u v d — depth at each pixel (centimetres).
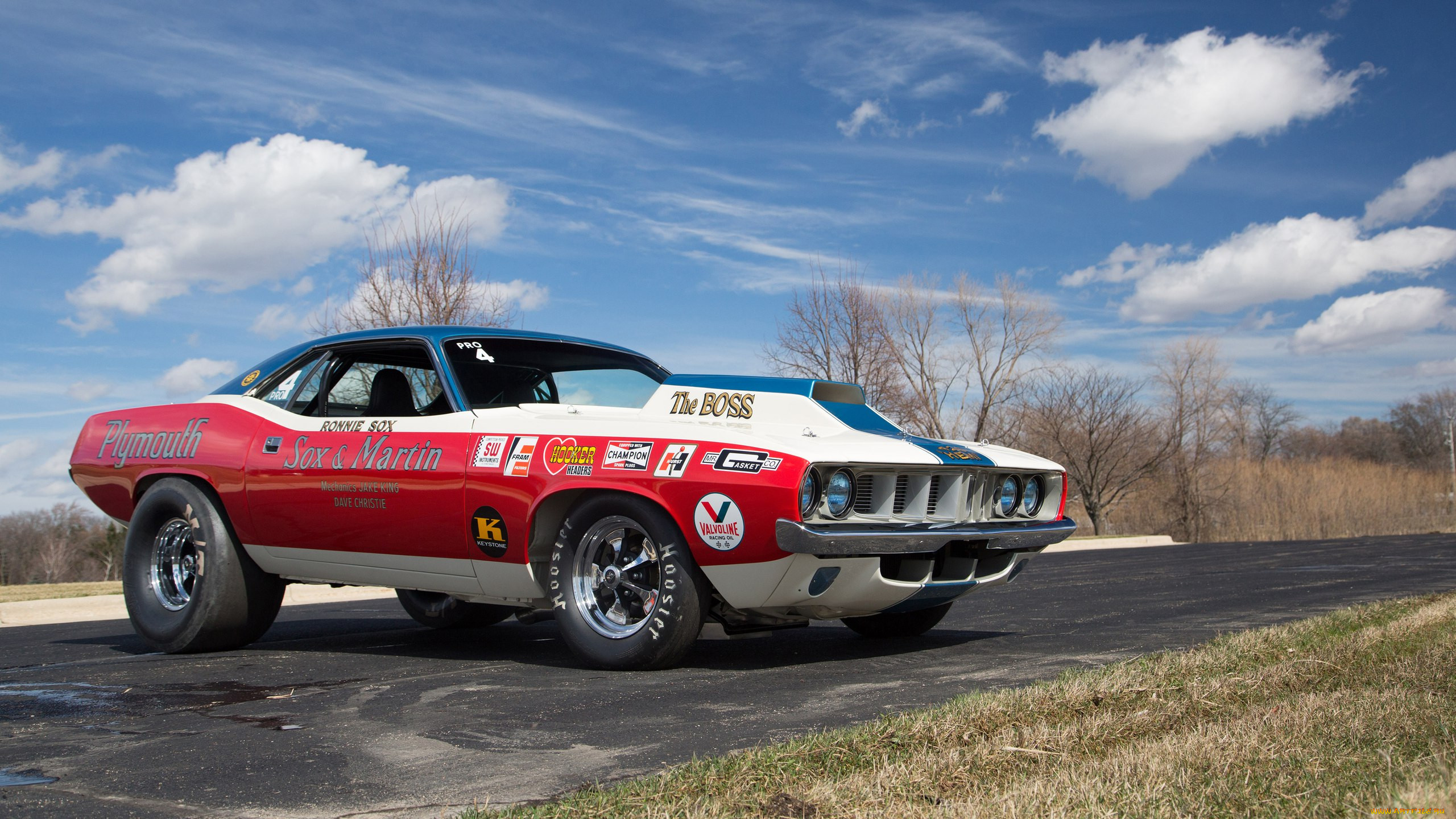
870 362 2633
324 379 527
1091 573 1123
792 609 420
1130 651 486
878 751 270
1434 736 270
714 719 332
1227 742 265
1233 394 3734
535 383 505
